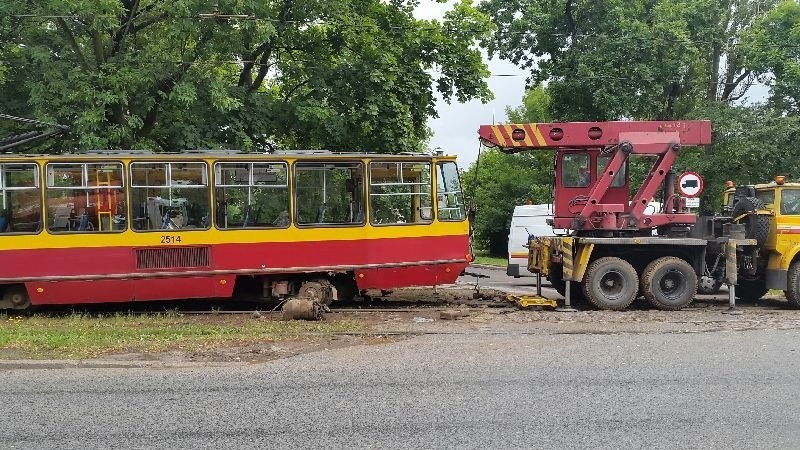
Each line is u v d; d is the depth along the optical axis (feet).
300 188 47.42
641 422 21.67
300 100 67.41
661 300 47.80
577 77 97.50
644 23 98.53
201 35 60.13
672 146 49.24
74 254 44.37
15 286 44.70
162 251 45.44
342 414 22.58
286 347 33.78
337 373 28.35
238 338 35.81
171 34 57.26
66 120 56.95
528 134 50.47
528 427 21.16
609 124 50.08
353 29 66.69
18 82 59.52
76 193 44.65
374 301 52.80
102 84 56.13
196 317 43.88
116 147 58.49
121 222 44.98
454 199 49.80
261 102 64.59
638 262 50.26
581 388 25.88
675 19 101.04
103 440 20.01
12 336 35.17
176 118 63.00
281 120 66.69
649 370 28.78
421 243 48.88
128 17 62.34
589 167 51.34
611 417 22.18
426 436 20.31
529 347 33.76
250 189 46.70
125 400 24.29
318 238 47.29
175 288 45.62
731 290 48.16
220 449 19.22
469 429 20.97
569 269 48.03
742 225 48.91
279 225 46.91
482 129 50.62
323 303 46.80
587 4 99.40
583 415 22.43
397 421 21.81
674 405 23.58
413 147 72.49
